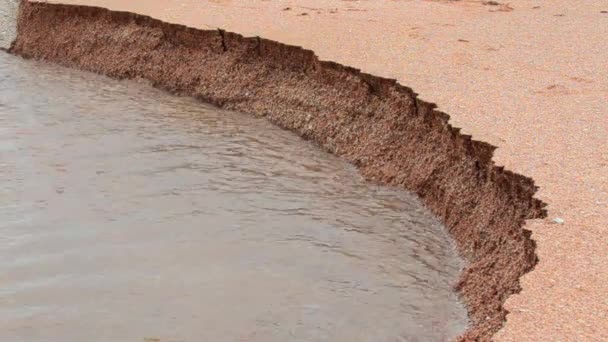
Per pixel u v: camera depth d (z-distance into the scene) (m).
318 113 12.20
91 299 8.20
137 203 10.20
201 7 15.61
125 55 15.23
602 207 7.68
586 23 14.18
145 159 11.48
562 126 9.61
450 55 12.43
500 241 8.26
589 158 8.72
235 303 8.11
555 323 6.03
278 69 13.20
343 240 9.37
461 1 16.02
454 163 9.77
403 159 10.66
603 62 11.98
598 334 5.88
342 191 10.55
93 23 16.02
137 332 7.64
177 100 13.93
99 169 11.13
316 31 13.80
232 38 13.79
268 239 9.38
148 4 15.95
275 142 12.09
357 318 7.88
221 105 13.55
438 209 9.79
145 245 9.21
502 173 8.62
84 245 9.22
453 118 9.91
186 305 8.08
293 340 7.52
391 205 10.15
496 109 10.17
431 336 7.57
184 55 14.45
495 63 12.04
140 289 8.36
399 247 9.20
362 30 13.85
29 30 16.91
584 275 6.61
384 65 11.93
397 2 15.97
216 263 8.85
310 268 8.77
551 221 7.48
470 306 7.84
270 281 8.52
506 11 15.26
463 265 8.73
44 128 12.66
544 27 13.98
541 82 11.17
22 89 14.66
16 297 8.23
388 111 11.21
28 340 7.54
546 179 8.27
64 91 14.50
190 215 9.90
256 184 10.74
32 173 10.99
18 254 9.02
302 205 10.18
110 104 13.78
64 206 10.09
